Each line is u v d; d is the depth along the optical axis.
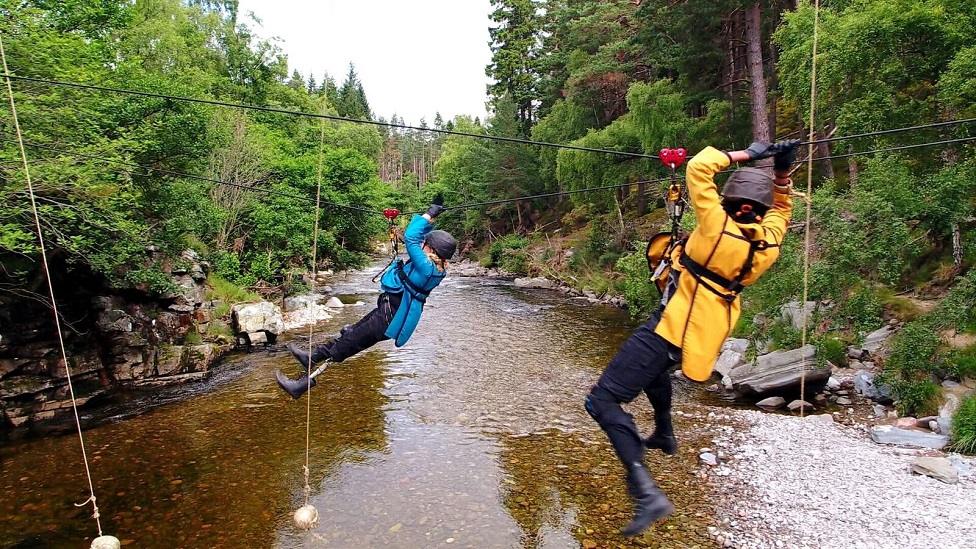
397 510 7.31
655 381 3.30
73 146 9.78
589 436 9.63
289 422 10.43
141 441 9.62
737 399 11.45
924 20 10.71
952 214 10.57
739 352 13.32
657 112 21.84
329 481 8.13
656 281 3.30
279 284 22.92
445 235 4.46
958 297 9.96
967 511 6.59
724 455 8.64
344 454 9.04
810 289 11.03
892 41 11.10
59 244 9.93
